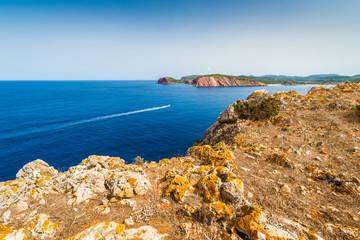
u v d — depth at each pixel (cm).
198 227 693
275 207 844
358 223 734
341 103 2388
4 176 2845
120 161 1486
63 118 6619
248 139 1938
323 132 1875
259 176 1170
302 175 1175
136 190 926
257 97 3042
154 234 675
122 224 709
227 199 841
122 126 5762
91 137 4659
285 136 1931
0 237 623
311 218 779
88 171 1151
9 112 7406
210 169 1172
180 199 852
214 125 3162
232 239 604
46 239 670
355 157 1305
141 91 18912
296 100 2838
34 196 941
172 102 11106
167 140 4544
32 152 3681
